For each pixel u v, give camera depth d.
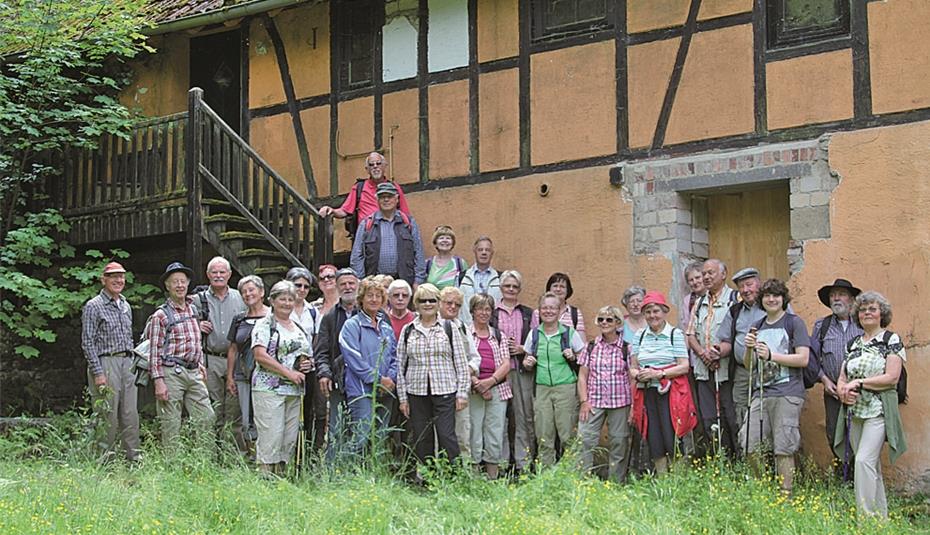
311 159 13.15
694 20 10.88
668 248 10.88
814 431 9.98
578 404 9.93
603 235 11.24
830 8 10.25
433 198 12.27
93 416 9.72
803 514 8.06
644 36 11.14
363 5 12.92
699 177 10.76
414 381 9.16
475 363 9.52
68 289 13.78
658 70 11.05
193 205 11.93
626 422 9.68
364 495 7.77
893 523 8.20
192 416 9.59
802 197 10.26
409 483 8.91
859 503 8.41
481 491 8.27
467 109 12.13
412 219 11.30
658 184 10.98
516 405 10.17
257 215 11.83
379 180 11.95
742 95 10.60
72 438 10.19
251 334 9.44
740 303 9.51
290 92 13.35
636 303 9.82
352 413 9.02
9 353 13.69
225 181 11.96
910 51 9.87
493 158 11.95
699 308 9.80
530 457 9.87
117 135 12.74
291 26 13.40
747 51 10.59
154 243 13.32
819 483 9.05
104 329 9.97
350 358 9.06
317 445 9.49
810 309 10.16
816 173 10.21
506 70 11.92
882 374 8.51
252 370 9.52
